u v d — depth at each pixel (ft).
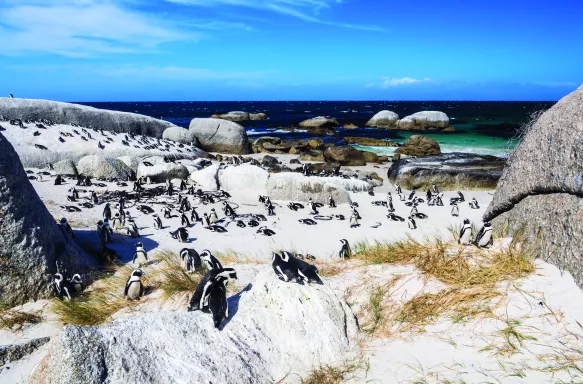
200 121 126.21
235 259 32.83
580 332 14.53
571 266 17.85
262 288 17.40
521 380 12.94
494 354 14.46
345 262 27.58
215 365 14.08
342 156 106.42
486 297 17.88
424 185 79.10
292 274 17.34
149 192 66.85
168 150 101.45
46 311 23.67
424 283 20.24
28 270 24.88
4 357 18.53
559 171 20.36
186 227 48.29
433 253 22.97
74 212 49.39
